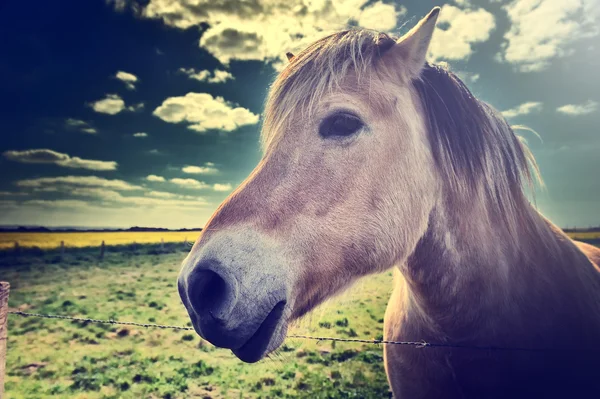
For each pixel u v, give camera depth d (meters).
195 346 6.24
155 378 4.93
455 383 1.51
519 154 1.62
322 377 4.76
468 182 1.44
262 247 1.24
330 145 1.32
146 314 8.22
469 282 1.43
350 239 1.32
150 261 16.98
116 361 5.52
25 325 7.37
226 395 4.44
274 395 4.37
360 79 1.35
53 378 4.96
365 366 5.10
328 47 1.41
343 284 1.37
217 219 1.31
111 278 12.72
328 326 6.81
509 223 1.49
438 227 1.45
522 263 1.49
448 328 1.49
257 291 1.20
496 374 1.44
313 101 1.33
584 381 1.44
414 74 1.44
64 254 18.38
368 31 1.49
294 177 1.31
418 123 1.43
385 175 1.34
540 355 1.42
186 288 1.20
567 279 1.55
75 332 6.92
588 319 1.51
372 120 1.32
